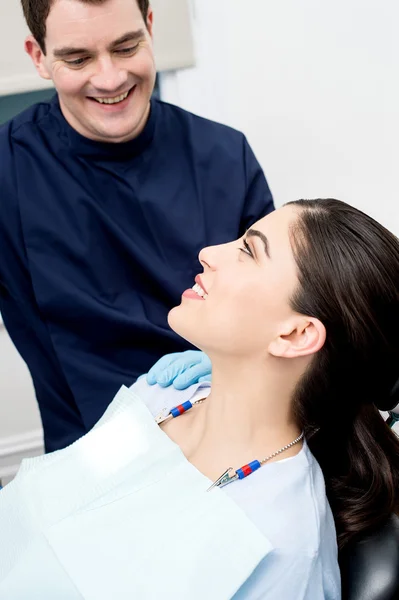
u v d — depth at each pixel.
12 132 1.32
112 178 1.31
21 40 1.68
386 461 0.92
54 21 1.12
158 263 1.33
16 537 0.89
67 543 0.81
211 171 1.39
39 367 1.40
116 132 1.24
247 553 0.74
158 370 1.08
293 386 0.86
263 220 0.88
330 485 0.94
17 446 2.13
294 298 0.82
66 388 1.39
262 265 0.84
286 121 1.83
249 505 0.81
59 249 1.29
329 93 1.76
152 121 1.33
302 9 1.68
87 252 1.30
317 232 0.82
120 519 0.83
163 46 1.78
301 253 0.82
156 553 0.78
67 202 1.30
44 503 0.89
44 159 1.29
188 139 1.38
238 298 0.83
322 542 0.80
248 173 1.43
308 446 0.96
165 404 1.02
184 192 1.36
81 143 1.28
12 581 0.80
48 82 1.74
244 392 0.86
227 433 0.88
